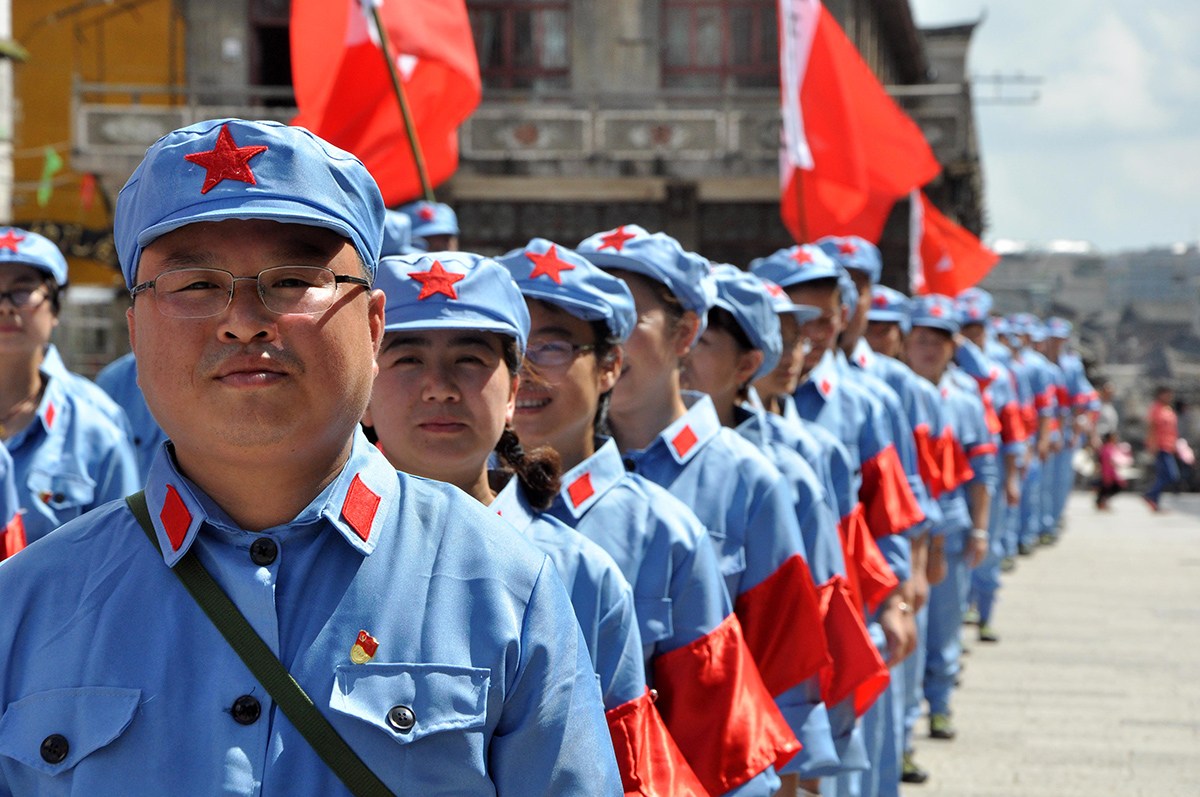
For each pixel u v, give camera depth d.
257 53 24.56
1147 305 55.62
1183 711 8.98
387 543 2.02
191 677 1.91
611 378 3.73
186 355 1.91
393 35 6.73
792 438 5.24
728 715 3.43
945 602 8.44
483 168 22.78
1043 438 16.45
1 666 1.94
